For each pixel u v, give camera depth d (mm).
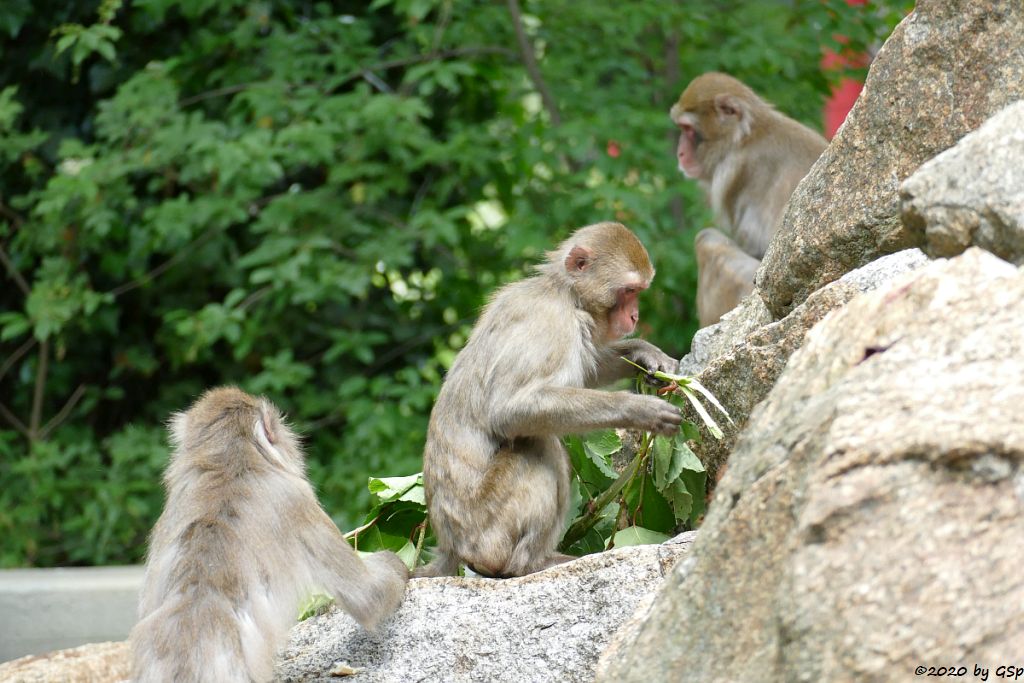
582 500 8719
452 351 19641
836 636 4352
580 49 18391
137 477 17797
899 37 8031
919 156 7871
